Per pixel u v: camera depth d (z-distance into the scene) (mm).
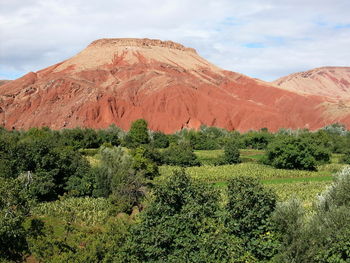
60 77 178500
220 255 16891
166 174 56688
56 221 27734
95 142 88125
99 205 37344
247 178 19094
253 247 17562
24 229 21734
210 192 19094
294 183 53125
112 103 162375
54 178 43375
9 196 21125
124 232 22656
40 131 83000
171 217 18188
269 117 159250
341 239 17297
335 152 91688
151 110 161750
